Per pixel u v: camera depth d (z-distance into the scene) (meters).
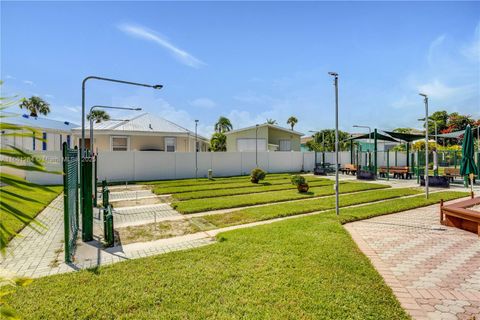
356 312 3.29
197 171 22.19
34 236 6.73
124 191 14.52
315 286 3.90
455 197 12.06
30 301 3.58
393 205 9.99
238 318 3.19
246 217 8.49
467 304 3.58
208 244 6.01
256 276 4.22
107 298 3.66
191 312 3.33
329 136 46.19
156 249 5.77
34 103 34.44
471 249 5.66
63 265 4.94
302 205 10.10
